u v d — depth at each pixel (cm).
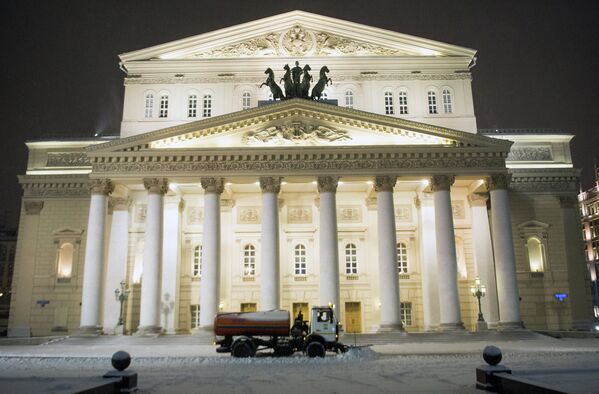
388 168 5125
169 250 5725
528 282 5903
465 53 6103
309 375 2361
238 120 5188
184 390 1916
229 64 6053
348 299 5888
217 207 5047
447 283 4928
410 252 5981
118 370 1845
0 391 1598
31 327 5738
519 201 6088
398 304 4903
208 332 4734
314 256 5984
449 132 5175
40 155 6134
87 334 4822
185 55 6128
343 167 5131
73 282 5831
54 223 5969
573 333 5044
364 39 6122
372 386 1977
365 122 5228
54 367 2798
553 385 1490
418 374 2334
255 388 1966
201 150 5100
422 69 6084
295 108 5234
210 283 4881
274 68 6031
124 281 5584
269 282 4891
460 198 6016
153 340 4694
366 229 6044
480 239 5744
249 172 5106
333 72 6034
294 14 6091
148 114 5978
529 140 6219
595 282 10562
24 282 5831
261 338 3406
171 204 5841
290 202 6122
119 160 5131
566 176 6097
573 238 5997
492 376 1794
